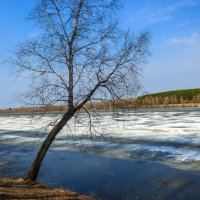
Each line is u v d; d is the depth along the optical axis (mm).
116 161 19250
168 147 21969
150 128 31531
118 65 12750
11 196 10352
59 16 12875
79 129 32156
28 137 30625
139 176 15930
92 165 18609
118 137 26969
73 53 12898
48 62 12867
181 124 33750
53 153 22453
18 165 19406
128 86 12781
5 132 35719
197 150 20531
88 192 13969
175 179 15062
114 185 14742
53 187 13703
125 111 13273
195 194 13094
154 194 13336
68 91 13008
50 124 13703
